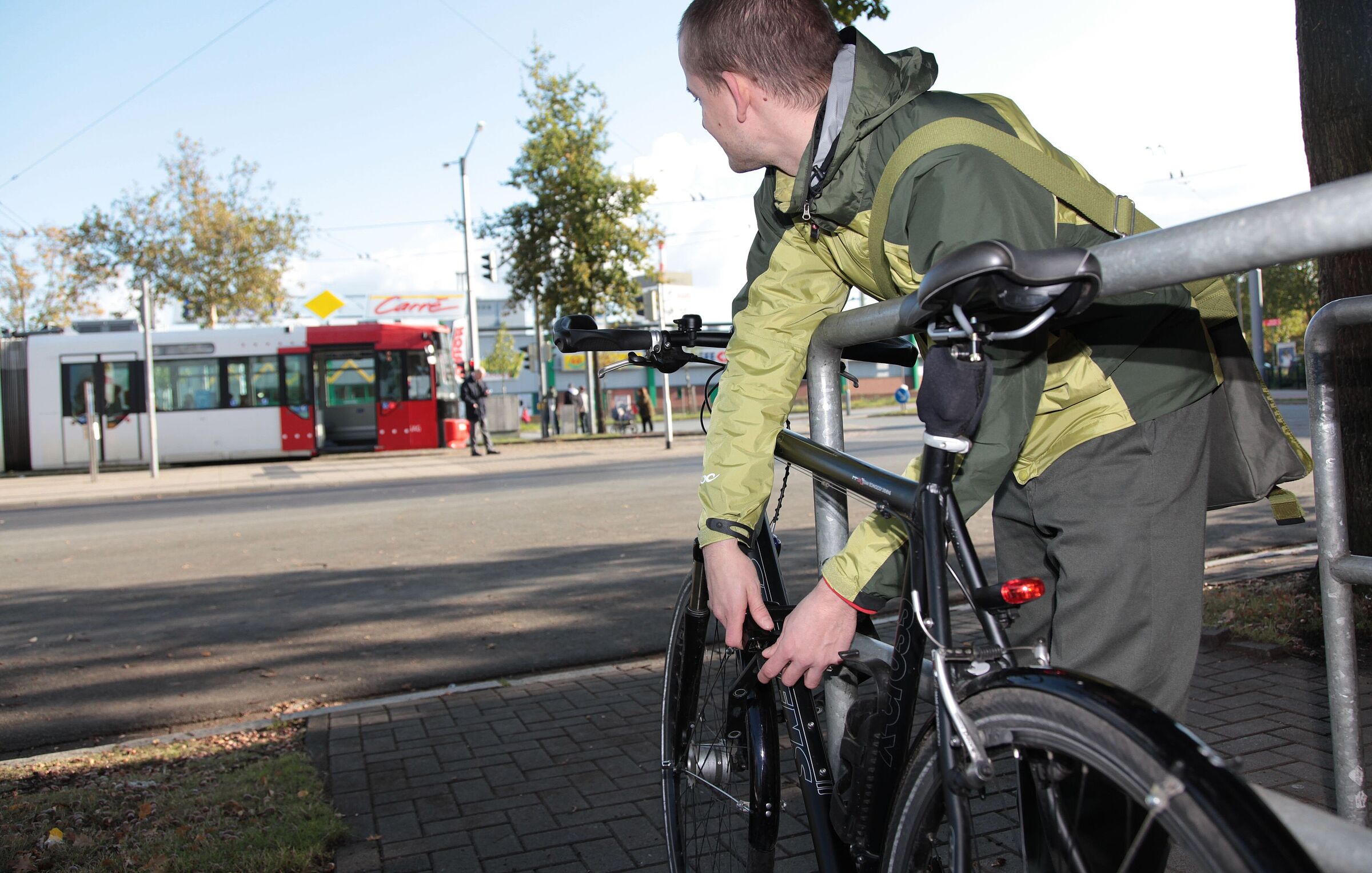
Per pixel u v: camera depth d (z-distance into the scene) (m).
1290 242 0.95
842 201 1.53
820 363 1.85
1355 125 4.69
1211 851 0.83
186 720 4.51
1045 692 1.03
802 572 6.04
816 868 2.58
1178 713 1.51
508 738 3.89
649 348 2.28
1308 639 4.40
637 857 2.84
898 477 1.42
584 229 27.06
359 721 4.20
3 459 22.83
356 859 2.90
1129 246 1.12
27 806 3.31
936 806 1.21
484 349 79.19
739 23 1.58
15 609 7.15
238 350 23.25
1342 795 1.63
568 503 12.22
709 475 1.74
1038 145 1.50
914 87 1.44
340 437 23.53
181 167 32.66
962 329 1.13
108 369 23.03
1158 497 1.48
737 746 2.02
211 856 2.85
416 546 9.23
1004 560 1.75
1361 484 4.63
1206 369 1.53
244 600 7.09
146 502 15.30
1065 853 1.03
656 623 5.79
